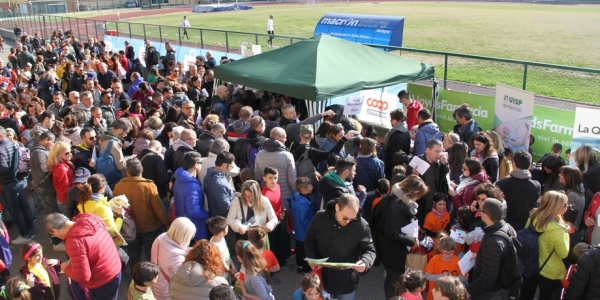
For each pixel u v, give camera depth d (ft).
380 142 30.66
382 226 17.07
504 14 168.86
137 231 20.10
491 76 48.34
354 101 30.91
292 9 225.35
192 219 19.49
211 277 14.06
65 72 50.03
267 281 15.74
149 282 14.43
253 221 18.79
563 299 15.31
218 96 34.96
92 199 17.92
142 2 272.10
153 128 26.84
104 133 24.06
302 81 27.71
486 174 20.81
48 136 23.07
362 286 20.97
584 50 89.76
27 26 140.77
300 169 22.35
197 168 19.80
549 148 29.12
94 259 15.66
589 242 18.39
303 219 20.18
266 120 28.50
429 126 24.81
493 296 14.97
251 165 24.02
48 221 15.66
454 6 216.33
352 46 32.27
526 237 16.52
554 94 41.81
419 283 13.96
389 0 276.21
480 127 32.63
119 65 55.62
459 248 18.10
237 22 164.25
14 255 24.03
